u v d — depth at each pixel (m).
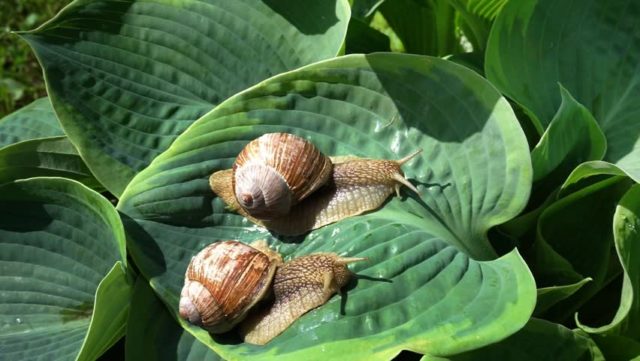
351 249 0.28
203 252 0.28
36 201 0.31
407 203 0.30
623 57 0.33
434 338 0.24
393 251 0.28
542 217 0.31
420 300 0.26
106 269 0.30
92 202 0.29
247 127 0.31
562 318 0.31
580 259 0.32
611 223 0.32
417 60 0.30
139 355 0.27
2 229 0.31
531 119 0.33
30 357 0.28
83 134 0.32
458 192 0.30
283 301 0.28
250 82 0.35
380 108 0.31
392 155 0.31
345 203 0.30
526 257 0.33
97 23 0.33
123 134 0.33
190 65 0.34
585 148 0.32
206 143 0.31
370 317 0.26
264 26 0.35
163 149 0.33
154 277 0.29
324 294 0.27
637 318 0.29
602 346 0.28
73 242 0.31
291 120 0.32
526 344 0.26
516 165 0.29
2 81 0.54
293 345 0.26
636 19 0.33
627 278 0.27
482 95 0.30
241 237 0.31
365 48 0.41
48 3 0.57
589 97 0.34
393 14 0.43
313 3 0.35
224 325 0.27
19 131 0.38
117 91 0.33
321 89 0.31
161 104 0.34
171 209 0.30
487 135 0.30
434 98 0.31
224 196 0.31
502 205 0.29
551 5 0.32
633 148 0.32
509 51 0.33
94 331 0.27
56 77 0.32
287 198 0.30
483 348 0.26
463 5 0.37
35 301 0.31
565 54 0.33
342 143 0.32
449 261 0.27
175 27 0.34
